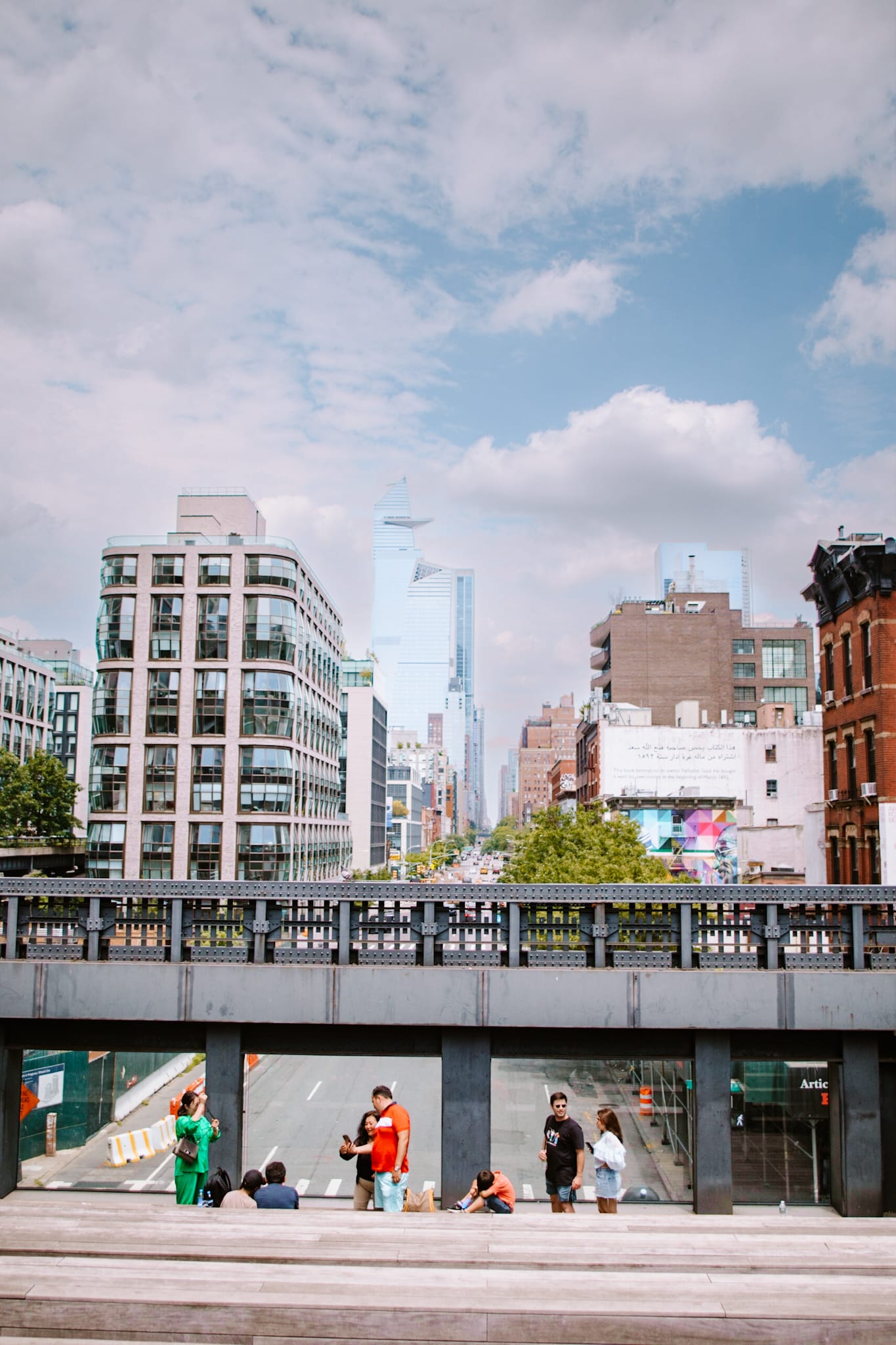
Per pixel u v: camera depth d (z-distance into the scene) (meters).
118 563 69.50
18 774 77.31
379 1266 7.48
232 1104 13.32
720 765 73.56
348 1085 37.91
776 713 78.12
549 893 13.51
